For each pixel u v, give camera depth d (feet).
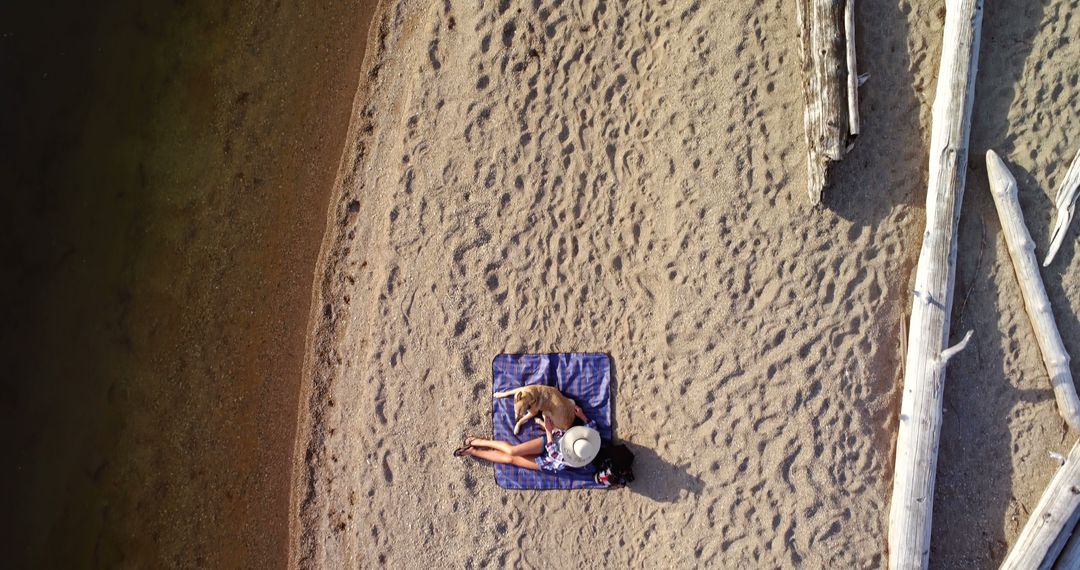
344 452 19.43
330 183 20.48
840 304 18.25
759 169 18.54
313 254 20.35
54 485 20.67
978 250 18.01
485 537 18.63
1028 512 17.72
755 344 18.38
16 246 21.11
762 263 18.47
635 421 18.60
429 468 18.83
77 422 20.74
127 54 21.25
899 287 18.24
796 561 17.95
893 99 18.34
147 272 20.86
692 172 18.70
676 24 18.92
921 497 17.19
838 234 18.34
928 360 17.20
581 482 18.49
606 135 18.97
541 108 19.10
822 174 17.66
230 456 20.22
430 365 18.98
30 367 20.92
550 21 19.16
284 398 20.12
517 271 18.95
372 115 20.20
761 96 18.60
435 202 19.24
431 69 19.53
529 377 18.71
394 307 19.25
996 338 17.94
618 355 18.71
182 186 20.95
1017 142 17.98
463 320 18.97
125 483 20.52
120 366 20.75
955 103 17.16
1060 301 17.79
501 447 18.16
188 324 20.67
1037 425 17.79
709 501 18.25
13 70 21.27
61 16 21.39
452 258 19.07
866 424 18.07
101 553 20.47
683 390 18.51
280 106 20.81
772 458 18.20
